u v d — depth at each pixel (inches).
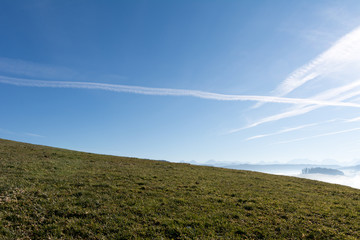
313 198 845.2
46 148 1977.1
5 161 1087.0
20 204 556.1
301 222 558.6
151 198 692.1
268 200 758.5
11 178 776.3
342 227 539.2
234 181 1158.3
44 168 1023.0
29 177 813.2
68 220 494.0
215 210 614.9
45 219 491.5
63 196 642.2
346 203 781.9
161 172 1273.4
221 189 910.4
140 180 956.0
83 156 1699.1
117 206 598.2
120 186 817.5
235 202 709.9
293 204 721.6
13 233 424.2
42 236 425.7
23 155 1360.7
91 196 661.9
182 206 633.6
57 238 422.9
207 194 798.5
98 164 1363.2
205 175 1310.3
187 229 486.6
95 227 470.0
